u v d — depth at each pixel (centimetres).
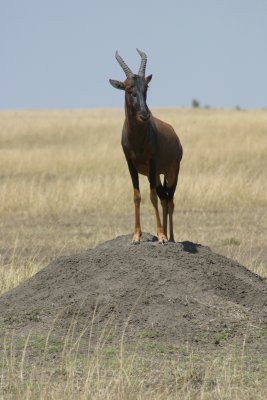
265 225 6519
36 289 3556
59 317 3288
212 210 7306
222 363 2841
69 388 2533
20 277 4291
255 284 3572
